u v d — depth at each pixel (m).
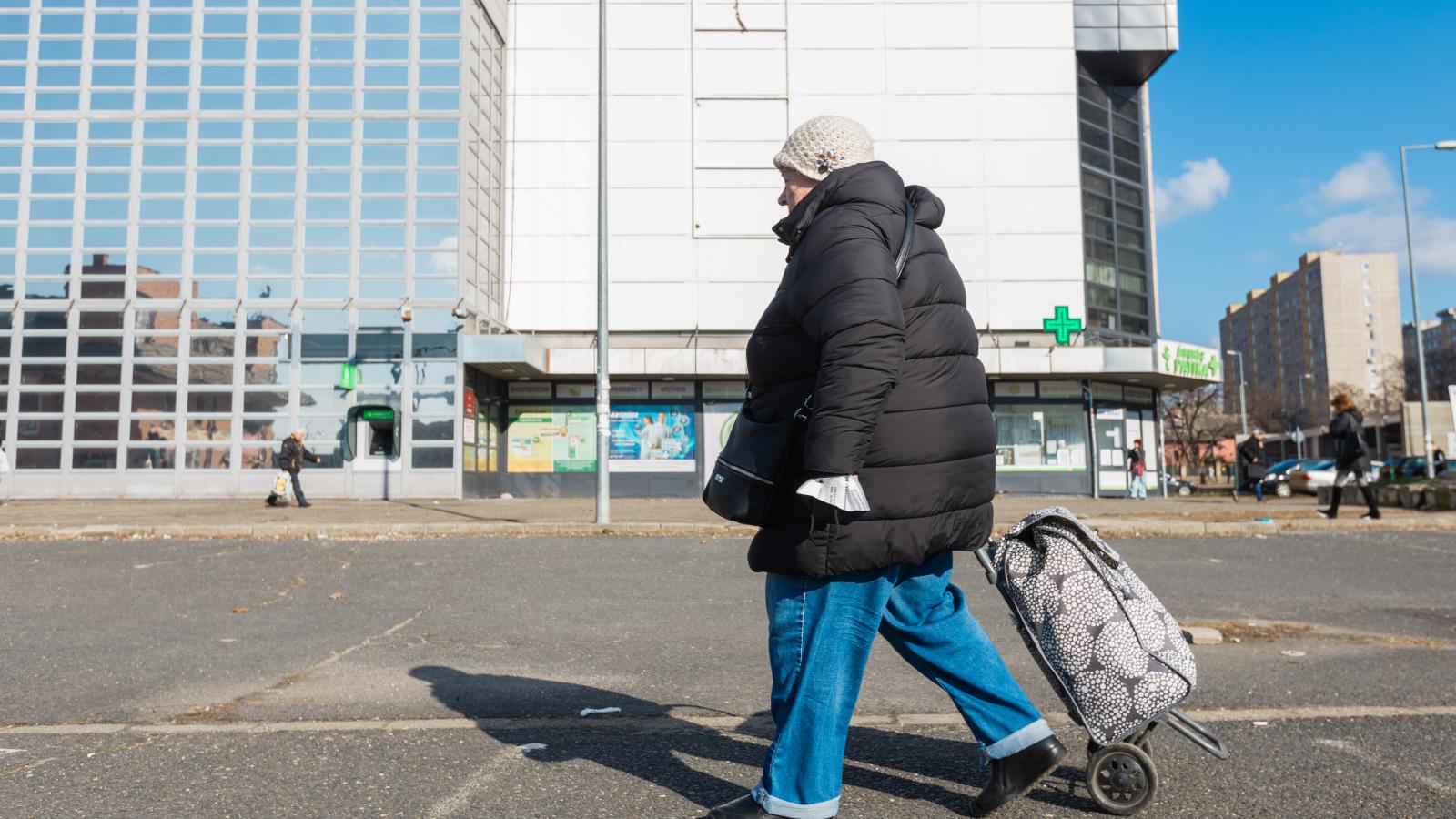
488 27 24.80
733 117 26.12
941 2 26.59
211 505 19.20
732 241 25.89
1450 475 23.89
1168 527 12.45
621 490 25.72
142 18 22.86
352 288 22.33
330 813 2.82
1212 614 6.67
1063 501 22.80
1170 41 26.59
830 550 2.51
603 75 14.78
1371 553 10.23
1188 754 3.34
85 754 3.42
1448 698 4.17
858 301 2.36
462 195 22.62
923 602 2.72
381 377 22.19
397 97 22.81
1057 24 26.69
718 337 25.73
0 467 20.50
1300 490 31.41
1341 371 132.75
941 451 2.57
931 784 3.06
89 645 5.63
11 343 22.06
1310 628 5.99
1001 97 26.48
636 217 25.89
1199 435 54.88
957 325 2.66
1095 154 27.19
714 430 25.91
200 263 22.34
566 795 2.98
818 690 2.57
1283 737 3.54
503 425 25.66
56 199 22.42
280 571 8.93
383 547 10.94
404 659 5.25
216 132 22.67
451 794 2.98
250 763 3.31
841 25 26.39
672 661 5.21
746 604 7.21
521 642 5.74
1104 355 25.27
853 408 2.33
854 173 2.61
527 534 12.65
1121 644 2.76
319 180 22.62
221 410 22.00
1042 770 2.71
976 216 26.27
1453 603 7.17
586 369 24.45
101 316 22.16
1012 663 5.07
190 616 6.68
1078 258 26.28
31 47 22.81
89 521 14.05
